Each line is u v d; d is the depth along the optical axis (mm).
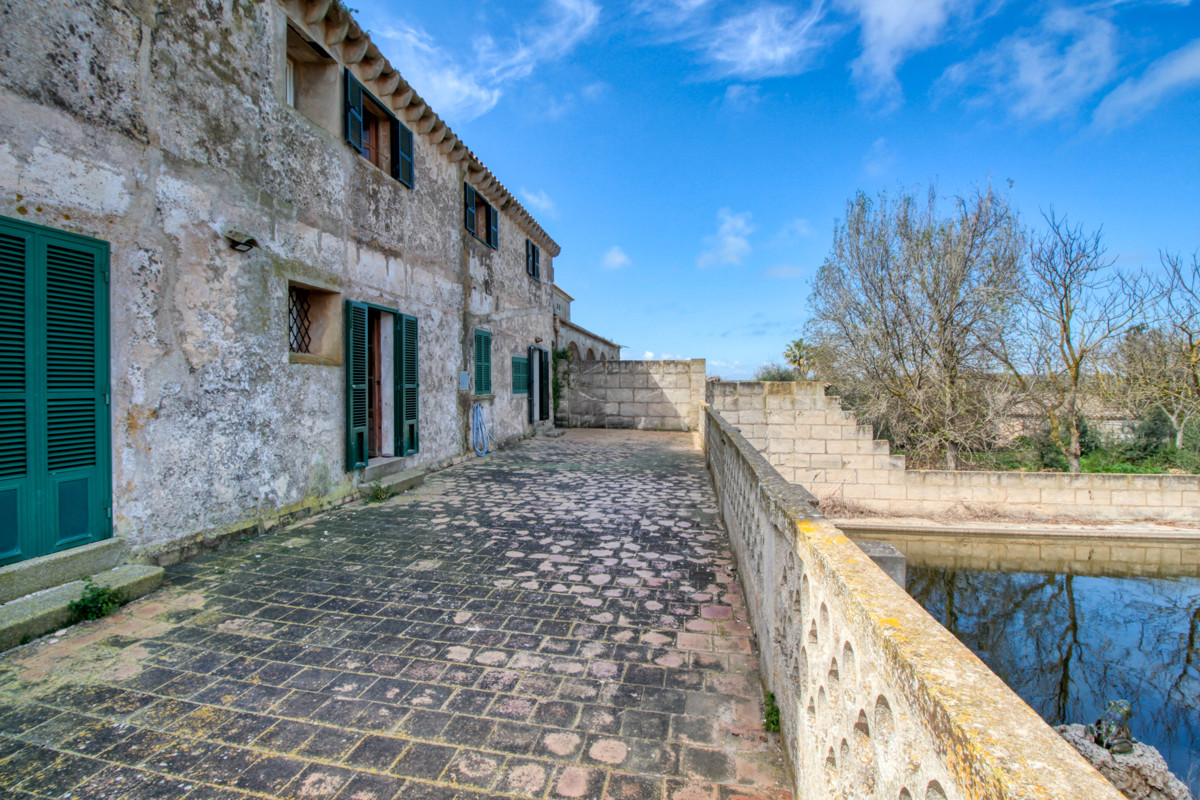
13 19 3355
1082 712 5945
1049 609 8266
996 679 910
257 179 5176
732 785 2125
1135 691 6277
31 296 3488
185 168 4457
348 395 6566
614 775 2180
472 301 10320
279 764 2219
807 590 1860
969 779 738
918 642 1057
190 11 4480
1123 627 7723
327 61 6277
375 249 7168
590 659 3068
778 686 2400
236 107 4938
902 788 1010
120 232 3975
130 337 4059
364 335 6859
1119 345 14336
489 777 2162
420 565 4527
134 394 4094
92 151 3787
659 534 5445
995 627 7746
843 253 15344
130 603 3695
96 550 3807
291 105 5820
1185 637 7430
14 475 3432
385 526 5648
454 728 2459
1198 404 13297
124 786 2086
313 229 5965
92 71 3777
